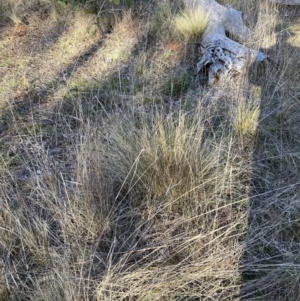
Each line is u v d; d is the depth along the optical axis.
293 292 1.96
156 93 3.50
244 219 2.30
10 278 2.05
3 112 3.53
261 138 2.91
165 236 2.22
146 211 2.36
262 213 2.34
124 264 2.03
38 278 2.07
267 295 1.97
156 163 2.38
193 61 3.92
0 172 2.79
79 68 4.10
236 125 2.92
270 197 2.44
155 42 4.25
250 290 1.99
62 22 4.88
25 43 4.61
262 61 3.56
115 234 2.26
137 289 1.92
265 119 3.02
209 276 2.01
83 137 2.91
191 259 2.10
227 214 2.35
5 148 3.09
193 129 2.59
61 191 2.53
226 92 3.36
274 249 2.16
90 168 2.43
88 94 3.65
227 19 4.15
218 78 3.50
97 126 2.99
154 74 3.80
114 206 2.42
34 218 2.36
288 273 2.00
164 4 4.55
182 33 4.18
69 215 2.30
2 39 4.71
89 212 2.28
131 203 2.43
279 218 2.28
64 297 1.88
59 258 2.08
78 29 4.62
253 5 4.44
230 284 1.99
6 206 2.25
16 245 2.21
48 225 2.27
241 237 2.23
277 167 2.68
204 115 3.05
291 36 4.06
